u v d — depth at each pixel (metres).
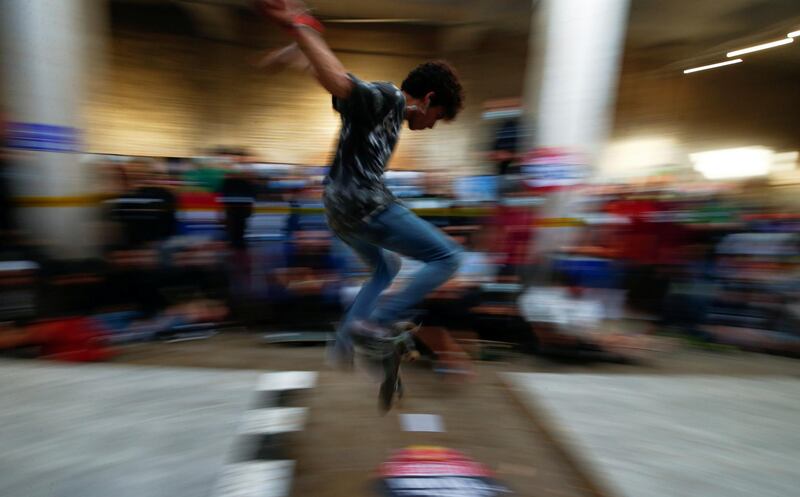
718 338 4.27
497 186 3.96
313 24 1.44
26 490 1.87
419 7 7.32
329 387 2.94
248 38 7.62
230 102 7.73
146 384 2.88
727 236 4.41
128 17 7.14
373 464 2.15
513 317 3.81
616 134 9.18
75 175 4.02
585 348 3.72
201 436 2.29
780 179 7.93
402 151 7.34
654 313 4.56
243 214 4.14
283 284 4.07
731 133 9.70
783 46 8.84
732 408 2.81
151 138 7.50
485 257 3.92
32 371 3.05
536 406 2.74
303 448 2.26
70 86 3.96
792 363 3.98
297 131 7.98
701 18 7.91
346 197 1.64
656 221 4.46
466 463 2.14
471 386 3.10
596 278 4.05
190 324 4.00
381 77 7.93
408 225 1.68
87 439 2.25
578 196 4.05
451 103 1.88
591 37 3.98
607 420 2.60
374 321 1.72
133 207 3.99
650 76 9.10
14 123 3.82
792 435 2.50
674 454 2.27
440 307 3.70
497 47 7.81
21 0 3.71
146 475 1.97
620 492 1.97
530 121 4.30
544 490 2.00
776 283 4.25
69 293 3.70
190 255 4.11
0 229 3.79
